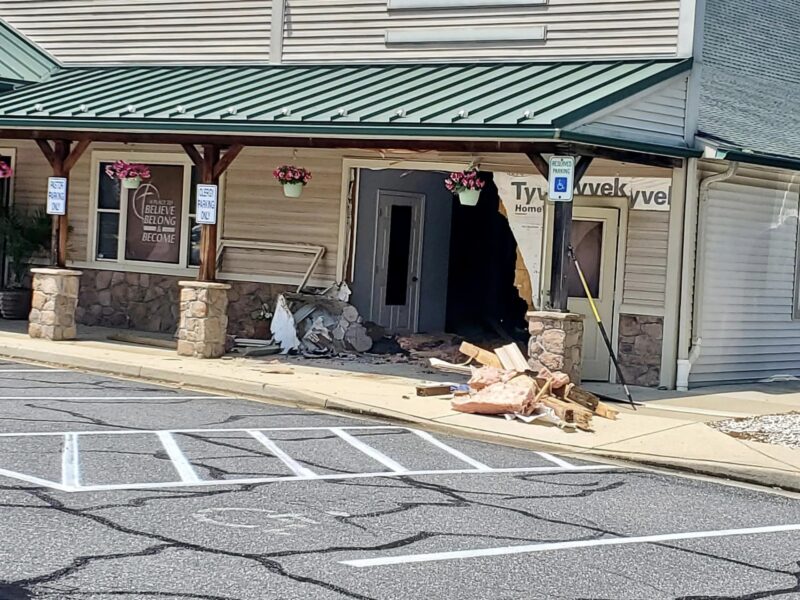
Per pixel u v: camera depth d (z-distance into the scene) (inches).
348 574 271.9
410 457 427.8
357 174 715.4
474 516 339.9
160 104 667.4
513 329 772.6
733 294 658.2
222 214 748.6
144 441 420.2
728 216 649.6
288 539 299.4
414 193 762.8
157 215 774.5
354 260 722.2
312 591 257.1
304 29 739.4
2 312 803.4
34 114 675.4
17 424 436.8
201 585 256.2
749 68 828.6
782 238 689.0
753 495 408.2
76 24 812.6
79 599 242.2
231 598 248.8
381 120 572.4
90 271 792.3
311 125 588.7
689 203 619.5
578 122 544.1
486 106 575.2
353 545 298.0
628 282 635.5
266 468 387.9
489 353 579.8
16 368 612.7
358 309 731.4
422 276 776.9
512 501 364.8
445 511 343.9
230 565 272.5
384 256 746.8
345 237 715.4
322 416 514.0
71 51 815.7
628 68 623.5
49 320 696.4
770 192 676.7
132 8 794.2
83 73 788.6
